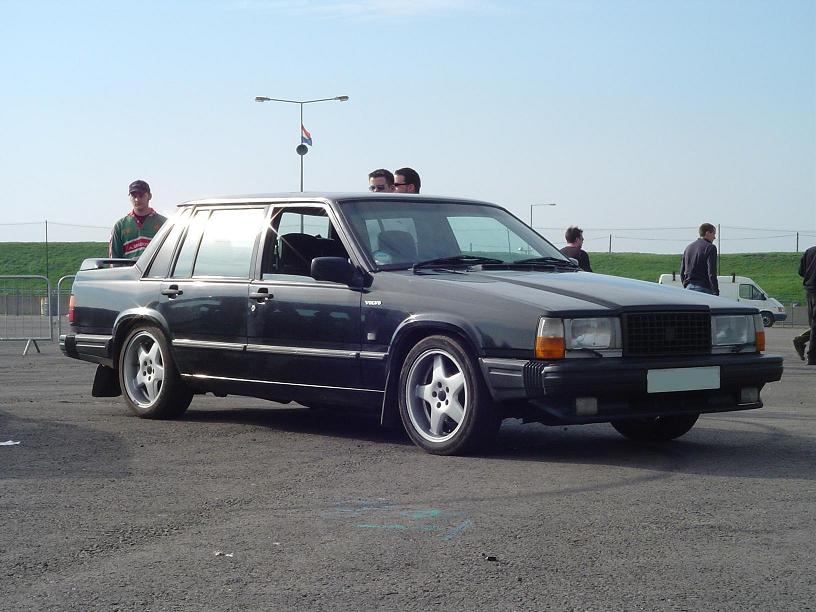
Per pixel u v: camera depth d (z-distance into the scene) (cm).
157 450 693
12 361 1594
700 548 438
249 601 369
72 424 819
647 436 747
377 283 712
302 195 792
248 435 762
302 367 746
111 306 884
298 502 528
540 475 599
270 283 773
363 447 705
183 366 827
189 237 851
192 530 471
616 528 471
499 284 682
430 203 800
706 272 1523
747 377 684
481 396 652
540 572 404
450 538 455
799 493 548
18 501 532
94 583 391
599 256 10612
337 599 371
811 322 1608
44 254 10156
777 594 377
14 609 362
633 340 648
